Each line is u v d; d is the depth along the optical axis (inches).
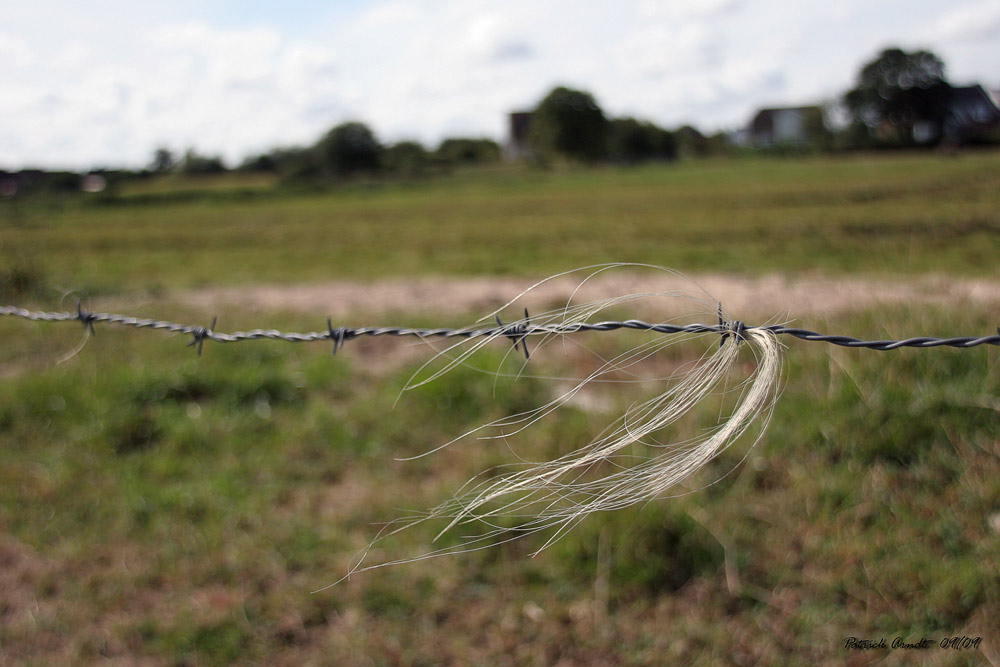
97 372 181.3
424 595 106.2
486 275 392.8
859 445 121.6
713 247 464.4
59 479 138.8
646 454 111.3
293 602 105.9
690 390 57.2
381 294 328.5
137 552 117.9
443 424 154.6
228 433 155.5
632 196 1037.2
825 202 728.3
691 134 3459.6
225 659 97.1
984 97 2667.3
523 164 2979.8
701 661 92.1
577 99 2842.0
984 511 106.5
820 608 97.3
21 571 114.3
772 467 121.1
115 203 1363.2
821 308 171.0
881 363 134.1
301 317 270.8
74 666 96.4
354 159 2412.6
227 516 125.8
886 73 2586.1
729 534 109.1
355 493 132.7
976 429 119.6
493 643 98.0
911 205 628.4
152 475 140.5
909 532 105.4
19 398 169.0
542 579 107.1
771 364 54.4
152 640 100.5
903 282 205.5
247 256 544.7
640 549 105.9
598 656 95.0
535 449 130.5
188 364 184.4
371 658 96.5
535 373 170.6
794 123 3203.7
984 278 267.6
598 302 60.7
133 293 349.4
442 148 3280.0
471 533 115.0
